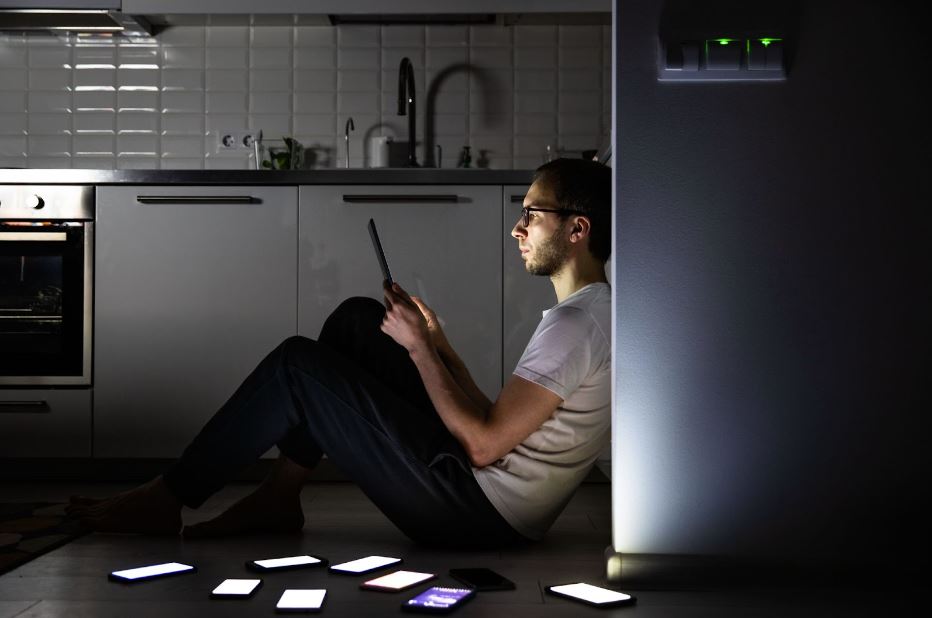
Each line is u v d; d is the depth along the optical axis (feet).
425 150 12.65
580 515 7.64
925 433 4.90
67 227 10.19
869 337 4.92
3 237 10.13
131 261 10.19
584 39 12.66
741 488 4.92
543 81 12.67
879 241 4.94
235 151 12.67
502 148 12.67
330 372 5.56
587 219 5.74
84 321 10.15
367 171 10.18
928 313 4.92
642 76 5.01
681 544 4.93
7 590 4.78
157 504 6.13
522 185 10.23
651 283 4.98
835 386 4.92
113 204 10.19
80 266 10.18
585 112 12.66
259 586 4.84
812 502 4.91
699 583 4.90
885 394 4.91
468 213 10.21
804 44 4.99
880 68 4.97
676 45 4.99
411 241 10.21
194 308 10.19
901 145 4.95
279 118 12.70
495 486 5.49
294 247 10.21
